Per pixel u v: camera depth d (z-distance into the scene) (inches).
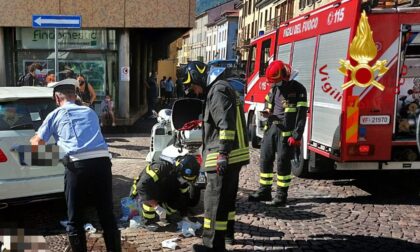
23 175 196.4
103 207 161.3
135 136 476.4
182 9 534.3
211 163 159.9
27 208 227.6
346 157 235.8
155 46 1026.1
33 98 208.2
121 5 530.3
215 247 163.8
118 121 553.0
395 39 231.5
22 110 203.8
